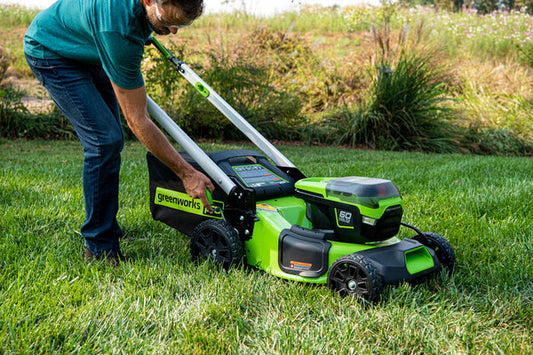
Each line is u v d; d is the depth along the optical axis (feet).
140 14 6.70
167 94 25.63
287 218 8.45
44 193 12.66
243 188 8.18
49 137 26.96
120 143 8.19
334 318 6.66
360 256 7.00
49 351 5.66
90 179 8.22
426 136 28.91
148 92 26.61
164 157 7.74
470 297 7.45
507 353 5.90
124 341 5.88
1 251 8.58
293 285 7.55
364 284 7.05
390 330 6.43
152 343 5.90
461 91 36.06
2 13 57.67
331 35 53.16
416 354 5.98
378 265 7.09
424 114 29.50
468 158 23.90
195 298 7.22
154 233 10.37
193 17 6.56
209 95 9.65
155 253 9.15
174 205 9.47
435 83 29.55
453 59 36.73
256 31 37.17
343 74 36.35
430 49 29.99
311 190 8.09
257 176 9.02
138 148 23.39
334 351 5.87
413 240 8.02
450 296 7.52
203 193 8.07
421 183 16.10
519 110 32.48
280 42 37.55
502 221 11.21
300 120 30.01
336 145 28.78
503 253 9.27
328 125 30.35
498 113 31.99
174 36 43.52
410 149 28.81
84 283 7.58
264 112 28.89
